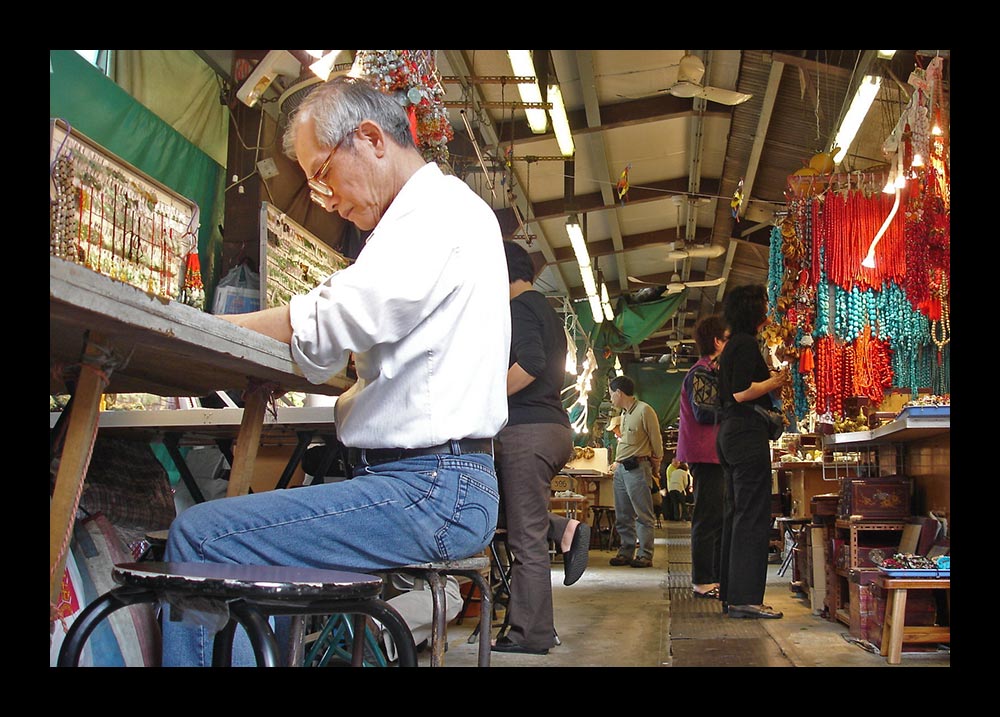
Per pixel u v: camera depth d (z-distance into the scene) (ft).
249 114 16.43
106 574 5.68
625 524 25.71
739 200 31.86
